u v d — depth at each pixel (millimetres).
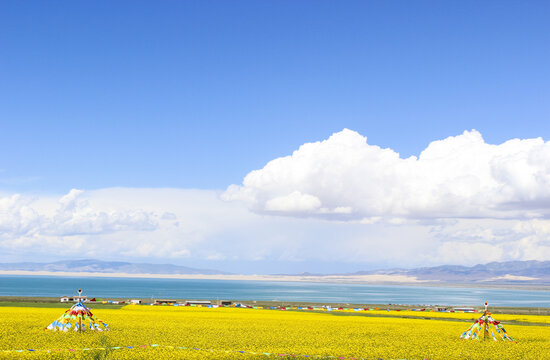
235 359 29219
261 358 29750
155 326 46219
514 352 34875
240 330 45438
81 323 38750
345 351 32656
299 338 40125
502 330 42094
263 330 46219
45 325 42844
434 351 34156
